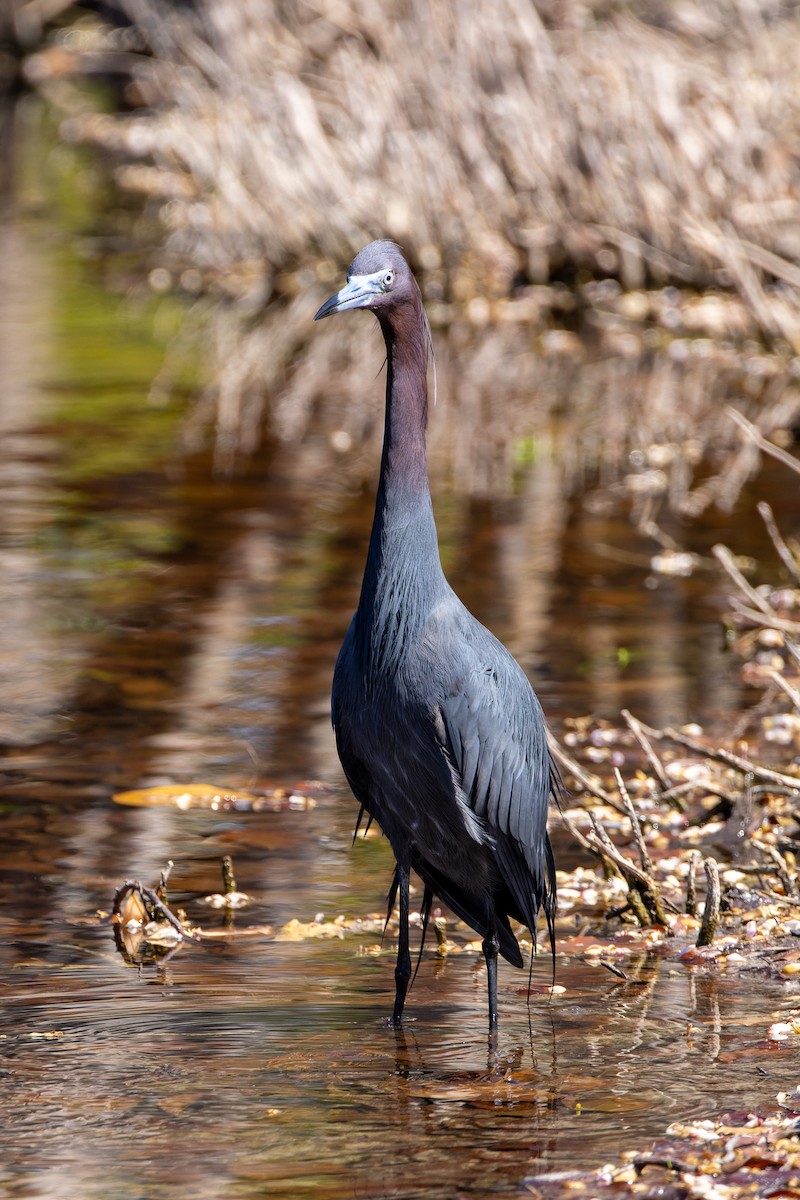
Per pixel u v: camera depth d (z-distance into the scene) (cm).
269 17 3072
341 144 2836
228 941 823
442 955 818
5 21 4797
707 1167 574
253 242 2914
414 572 733
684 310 2630
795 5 3009
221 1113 636
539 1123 623
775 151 2591
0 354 2359
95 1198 569
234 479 1792
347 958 805
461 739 721
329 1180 582
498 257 2769
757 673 1248
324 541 1582
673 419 2066
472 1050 697
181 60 3622
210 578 1471
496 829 740
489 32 2766
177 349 2431
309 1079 667
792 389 2227
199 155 3014
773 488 1759
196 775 1057
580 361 2402
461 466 1856
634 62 2700
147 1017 730
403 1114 634
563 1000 755
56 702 1185
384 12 2941
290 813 1002
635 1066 676
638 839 863
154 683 1223
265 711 1173
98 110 4453
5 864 916
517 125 2730
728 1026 719
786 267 2433
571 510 1688
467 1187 575
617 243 2677
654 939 836
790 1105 632
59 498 1712
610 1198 562
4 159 3966
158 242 3148
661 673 1246
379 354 2452
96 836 959
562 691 1207
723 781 1047
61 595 1424
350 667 748
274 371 2320
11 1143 611
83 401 2122
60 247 3112
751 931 834
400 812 746
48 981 770
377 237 2798
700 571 1497
